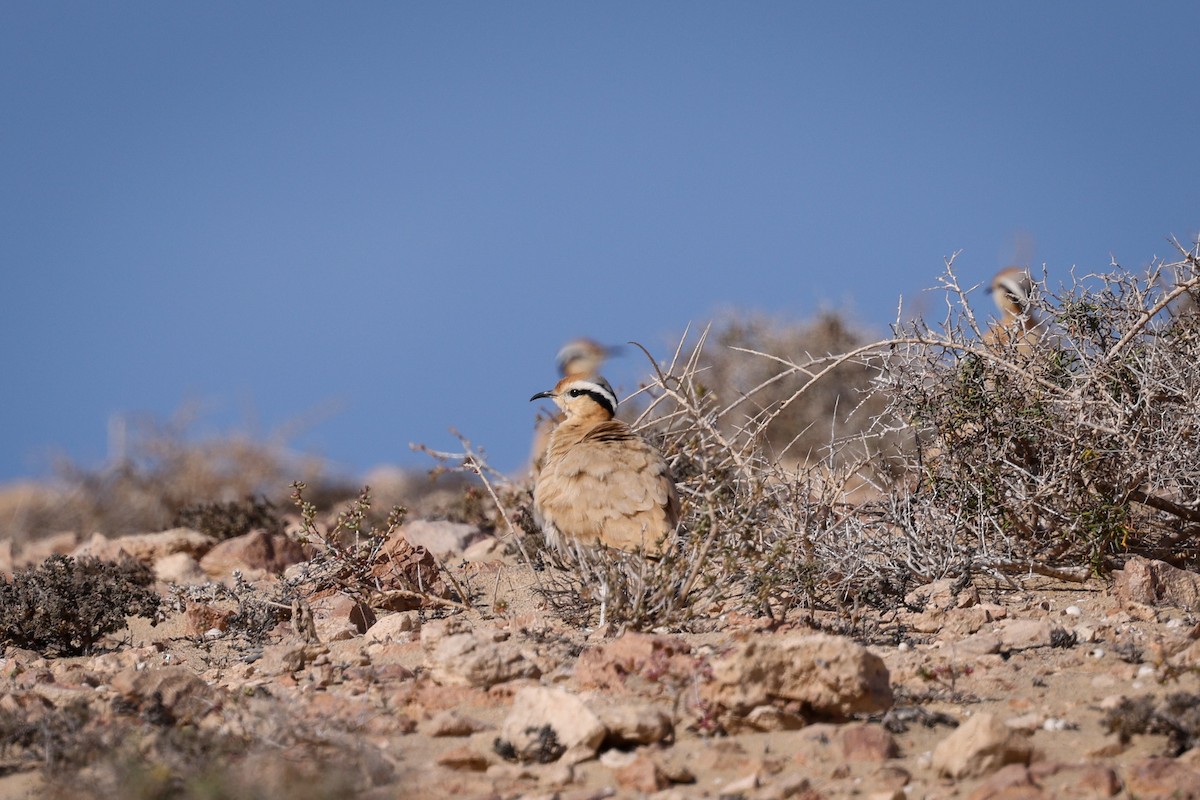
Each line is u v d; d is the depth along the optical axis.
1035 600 29.08
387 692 23.30
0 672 28.34
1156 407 29.98
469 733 20.98
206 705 22.09
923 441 32.91
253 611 32.41
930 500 31.16
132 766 17.98
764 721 20.23
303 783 17.27
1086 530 29.77
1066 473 29.73
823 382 58.81
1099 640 25.30
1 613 31.77
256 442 69.44
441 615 32.81
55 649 31.47
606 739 20.03
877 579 29.73
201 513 53.22
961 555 30.19
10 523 67.12
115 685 22.62
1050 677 22.81
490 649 23.27
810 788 17.78
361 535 44.53
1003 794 16.92
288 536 49.00
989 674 23.16
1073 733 19.73
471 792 18.23
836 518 31.84
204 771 17.92
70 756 19.64
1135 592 28.00
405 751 20.20
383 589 33.84
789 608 29.22
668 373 38.94
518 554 39.38
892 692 21.45
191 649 30.42
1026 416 30.25
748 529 28.61
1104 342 30.94
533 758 19.47
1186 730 18.78
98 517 66.69
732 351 61.97
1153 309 29.52
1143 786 17.00
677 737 20.31
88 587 33.28
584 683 22.77
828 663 20.42
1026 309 31.94
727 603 29.88
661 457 33.75
